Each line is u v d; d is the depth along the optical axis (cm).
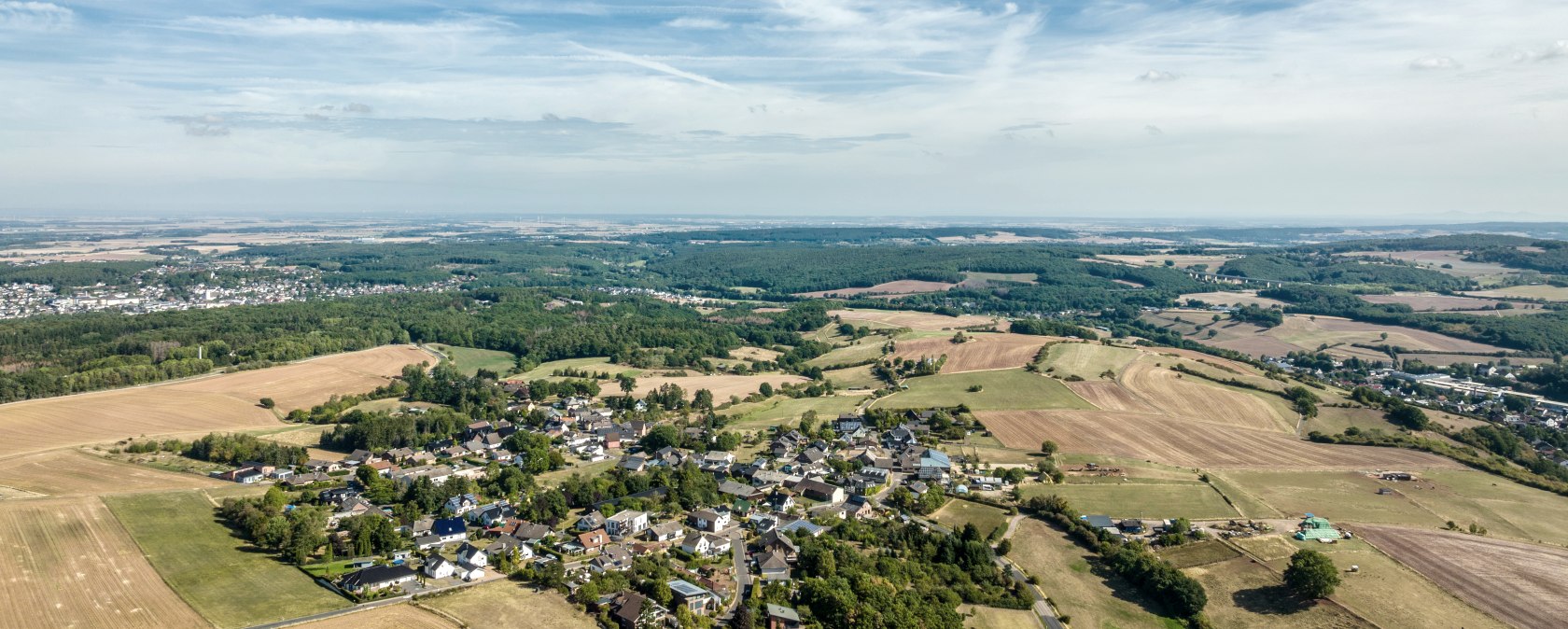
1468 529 15575
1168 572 13288
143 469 17462
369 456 19350
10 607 10888
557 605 11706
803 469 19062
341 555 13238
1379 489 17688
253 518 14025
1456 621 12262
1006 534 15450
